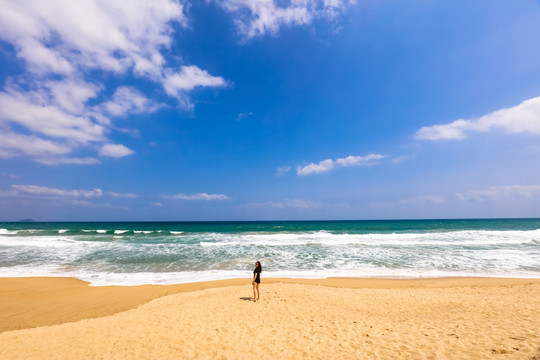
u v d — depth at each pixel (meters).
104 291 12.62
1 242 28.55
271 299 10.34
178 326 7.75
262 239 32.12
